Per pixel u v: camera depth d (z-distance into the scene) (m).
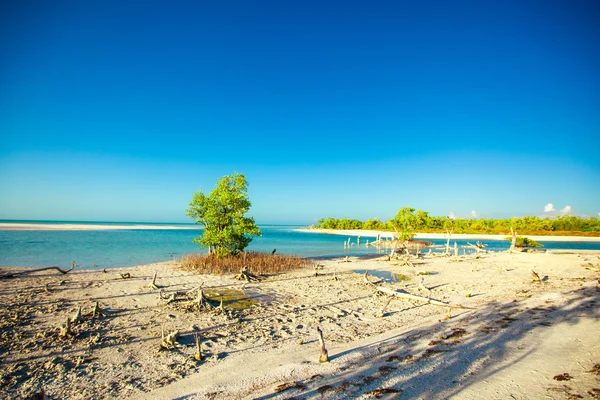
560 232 105.56
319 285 25.44
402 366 10.63
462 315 16.84
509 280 26.69
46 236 68.81
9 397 9.15
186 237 80.00
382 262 39.81
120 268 31.70
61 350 12.34
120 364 11.34
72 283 24.12
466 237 100.31
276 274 30.55
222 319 16.50
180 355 12.16
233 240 34.12
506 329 13.68
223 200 33.38
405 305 19.56
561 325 13.80
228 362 11.58
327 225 175.62
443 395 8.65
